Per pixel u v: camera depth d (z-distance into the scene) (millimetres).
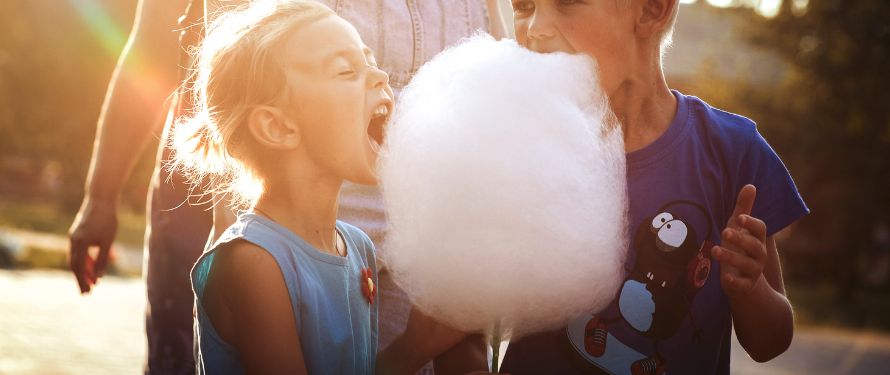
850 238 22078
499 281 1578
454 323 1687
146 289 3000
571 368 1977
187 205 2875
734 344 10758
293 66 1848
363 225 2424
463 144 1558
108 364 6344
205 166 2043
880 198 20734
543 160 1551
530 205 1546
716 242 2008
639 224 1962
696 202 1986
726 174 2041
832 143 20219
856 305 21844
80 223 3291
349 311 1934
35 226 22594
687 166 1999
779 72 27875
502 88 1573
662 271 1965
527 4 1903
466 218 1558
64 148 27359
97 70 26469
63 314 8781
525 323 1657
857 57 20031
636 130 1995
